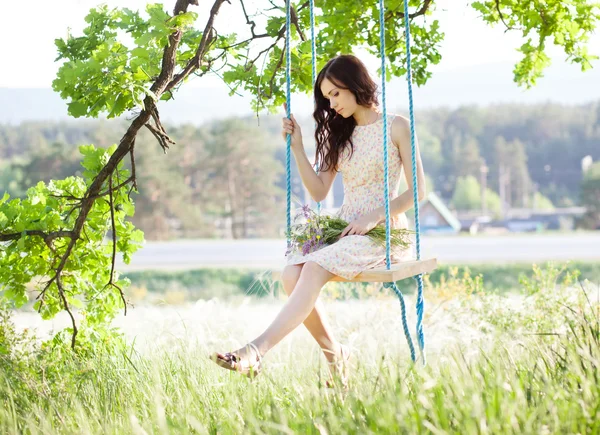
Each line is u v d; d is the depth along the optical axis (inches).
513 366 122.1
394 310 234.5
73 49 180.7
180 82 186.2
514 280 733.9
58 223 179.5
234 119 2345.0
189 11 160.4
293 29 213.0
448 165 2775.6
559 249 1101.1
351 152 152.9
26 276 182.1
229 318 206.7
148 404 126.7
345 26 213.5
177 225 2123.5
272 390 123.7
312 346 171.9
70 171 2244.1
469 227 2465.6
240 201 2253.9
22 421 122.0
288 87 151.9
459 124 2893.7
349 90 147.6
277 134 2554.1
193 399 121.6
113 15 183.2
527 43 230.1
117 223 192.4
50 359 156.3
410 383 111.6
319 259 134.5
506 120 2925.7
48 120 2610.7
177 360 153.3
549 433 93.9
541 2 222.2
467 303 223.3
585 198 2447.1
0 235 174.9
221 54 197.9
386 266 136.0
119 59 156.5
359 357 150.1
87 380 144.8
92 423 119.0
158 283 828.6
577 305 199.0
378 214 143.6
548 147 2881.4
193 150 2284.7
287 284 140.4
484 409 97.8
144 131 2098.9
